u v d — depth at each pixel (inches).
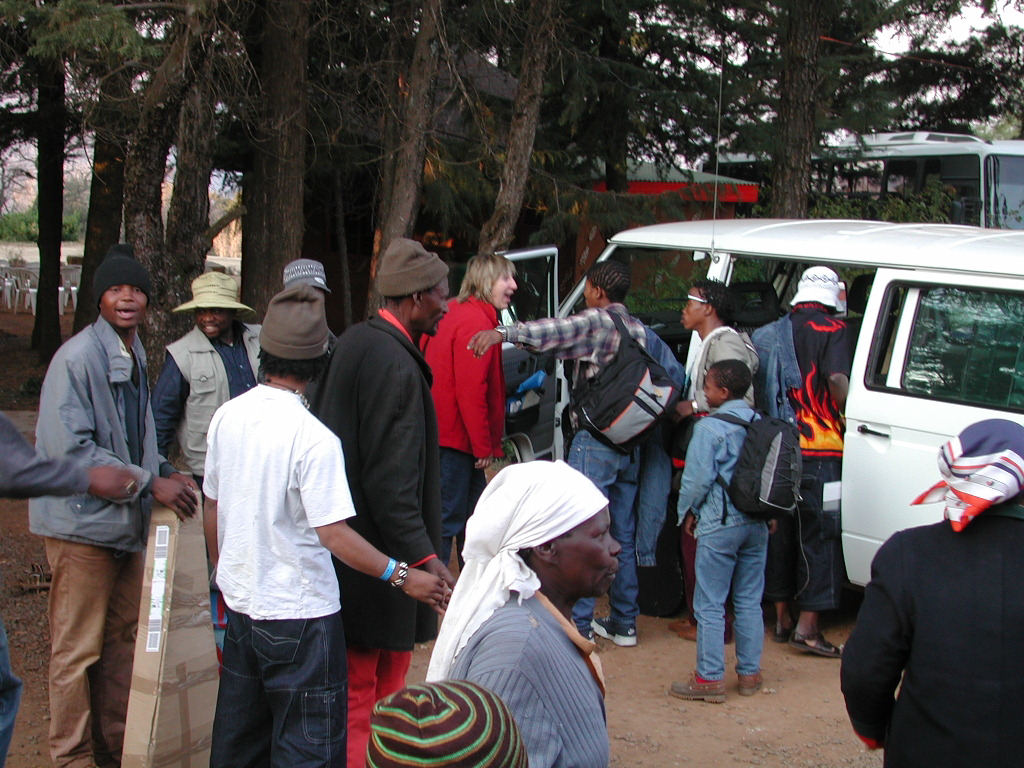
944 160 591.8
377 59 417.1
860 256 215.9
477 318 204.7
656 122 501.4
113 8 226.4
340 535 114.9
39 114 461.7
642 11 498.6
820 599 209.9
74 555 139.2
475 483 218.5
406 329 139.2
